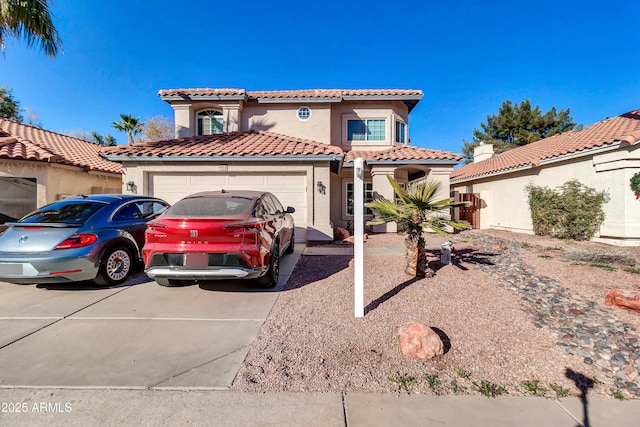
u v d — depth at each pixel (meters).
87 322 4.31
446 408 2.64
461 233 14.09
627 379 3.02
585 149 10.45
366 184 16.06
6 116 22.94
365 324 4.20
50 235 5.27
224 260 4.83
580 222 10.80
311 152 10.30
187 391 2.87
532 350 3.54
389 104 16.12
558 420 2.50
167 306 4.90
